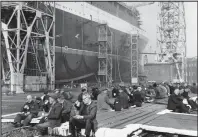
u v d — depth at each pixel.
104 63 57.34
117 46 67.62
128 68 71.19
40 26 41.78
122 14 77.06
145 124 8.78
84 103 7.88
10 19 33.66
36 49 39.34
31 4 38.81
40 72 37.25
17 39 33.06
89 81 55.84
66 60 48.47
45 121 9.04
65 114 8.95
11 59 33.44
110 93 21.66
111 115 11.61
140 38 74.69
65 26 48.53
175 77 53.41
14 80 32.16
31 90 34.41
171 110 12.61
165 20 64.69
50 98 8.85
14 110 14.84
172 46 61.34
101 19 61.91
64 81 48.06
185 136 7.64
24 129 8.91
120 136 7.34
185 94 14.78
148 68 57.59
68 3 49.84
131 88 20.23
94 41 57.91
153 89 21.17
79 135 8.03
